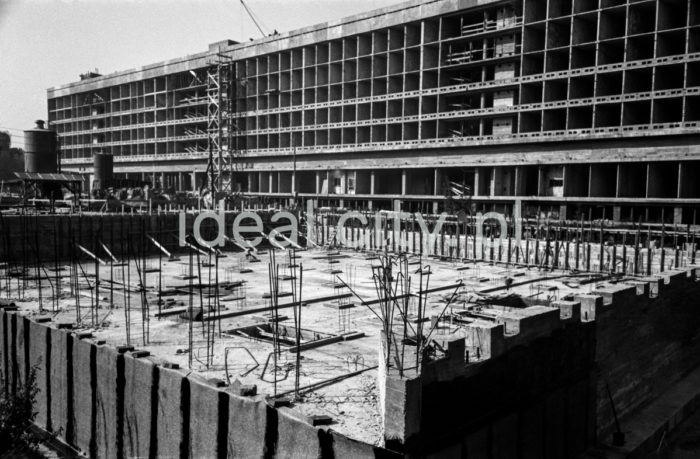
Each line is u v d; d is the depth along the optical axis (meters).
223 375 20.75
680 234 49.94
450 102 82.38
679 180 58.59
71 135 144.88
